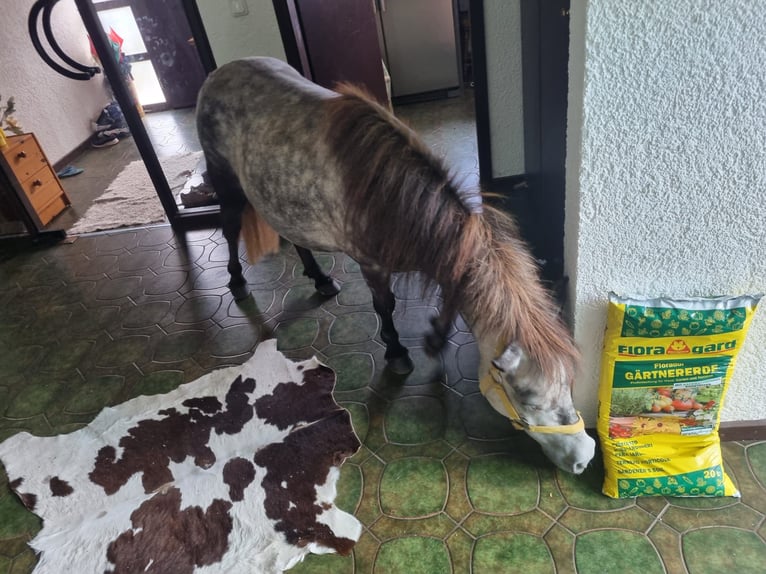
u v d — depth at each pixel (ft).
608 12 3.16
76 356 7.49
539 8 6.13
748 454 4.84
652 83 3.37
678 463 4.51
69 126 15.40
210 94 6.17
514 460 5.14
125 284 8.99
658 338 4.08
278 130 5.23
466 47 14.35
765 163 3.58
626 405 4.44
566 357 3.74
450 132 12.35
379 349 6.72
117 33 10.11
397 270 4.46
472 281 3.83
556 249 6.10
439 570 4.40
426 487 5.04
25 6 14.15
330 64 10.33
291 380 6.46
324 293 7.79
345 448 5.54
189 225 10.29
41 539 5.14
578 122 3.64
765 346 4.41
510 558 4.38
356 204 4.41
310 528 4.88
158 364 7.11
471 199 4.09
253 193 5.77
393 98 14.44
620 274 4.22
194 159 11.09
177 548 4.91
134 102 9.37
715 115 3.44
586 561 4.28
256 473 5.45
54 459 5.93
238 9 8.46
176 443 5.90
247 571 4.63
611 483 4.65
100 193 12.57
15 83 13.50
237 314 7.79
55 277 9.52
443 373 6.20
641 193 3.80
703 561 4.16
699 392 4.27
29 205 10.55
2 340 8.02
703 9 3.09
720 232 3.92
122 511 5.29
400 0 13.21
